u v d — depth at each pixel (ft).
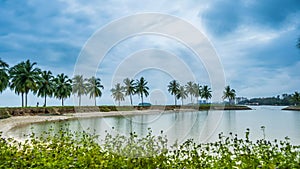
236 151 14.21
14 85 118.21
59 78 142.61
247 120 90.17
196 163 12.74
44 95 135.74
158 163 12.34
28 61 119.65
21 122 74.54
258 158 12.26
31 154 13.69
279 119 94.73
